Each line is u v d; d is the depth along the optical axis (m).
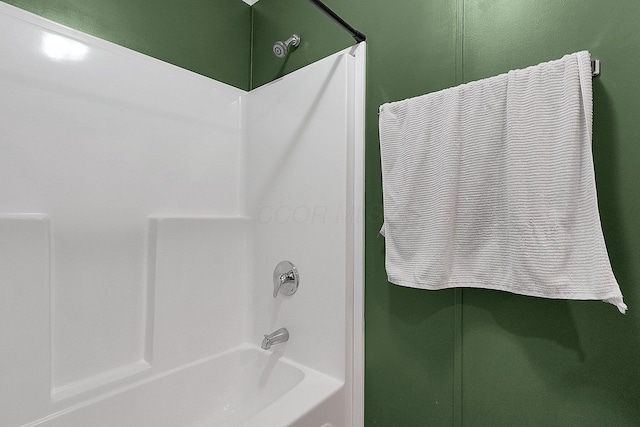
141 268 1.39
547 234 0.88
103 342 1.28
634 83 0.86
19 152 1.10
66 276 1.19
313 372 1.38
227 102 1.72
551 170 0.89
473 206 1.04
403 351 1.24
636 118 0.85
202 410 1.47
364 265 1.35
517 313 1.02
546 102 0.91
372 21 1.37
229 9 1.79
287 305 1.51
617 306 0.79
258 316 1.64
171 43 1.54
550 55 0.97
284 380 1.44
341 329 1.30
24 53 1.12
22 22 1.12
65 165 1.20
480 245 1.03
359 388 1.34
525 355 1.00
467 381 1.10
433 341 1.18
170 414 1.37
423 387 1.19
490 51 1.08
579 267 0.84
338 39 1.47
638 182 0.85
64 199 1.19
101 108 1.29
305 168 1.45
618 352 0.87
